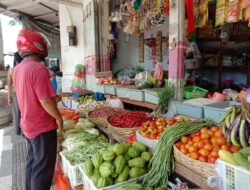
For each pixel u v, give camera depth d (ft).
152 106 10.92
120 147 6.27
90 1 16.08
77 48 19.40
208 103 8.79
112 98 13.30
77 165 7.01
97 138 8.97
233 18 8.57
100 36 16.44
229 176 4.40
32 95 6.61
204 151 5.05
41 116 6.82
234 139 4.91
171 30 9.89
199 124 5.99
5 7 21.62
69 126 9.90
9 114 18.51
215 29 14.47
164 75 14.28
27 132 6.91
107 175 5.80
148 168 6.16
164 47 17.20
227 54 14.85
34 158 7.11
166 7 11.94
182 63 9.78
